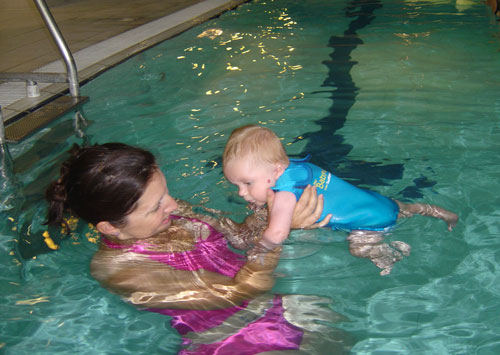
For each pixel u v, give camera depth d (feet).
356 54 17.33
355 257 6.94
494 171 9.07
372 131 10.98
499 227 7.47
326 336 5.54
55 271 6.79
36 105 13.21
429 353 5.28
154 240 6.58
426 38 19.17
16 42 20.54
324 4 27.55
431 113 11.86
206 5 27.35
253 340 5.46
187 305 5.93
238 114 12.14
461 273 6.55
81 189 5.59
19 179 9.39
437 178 8.92
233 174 7.88
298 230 7.56
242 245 7.07
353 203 7.57
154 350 5.45
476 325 5.66
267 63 16.62
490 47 17.51
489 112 11.79
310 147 10.28
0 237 7.55
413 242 7.20
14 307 6.14
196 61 17.08
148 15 25.21
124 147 5.84
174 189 8.68
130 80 15.30
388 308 5.98
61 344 5.57
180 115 12.21
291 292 6.26
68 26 23.31
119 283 6.16
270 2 28.63
